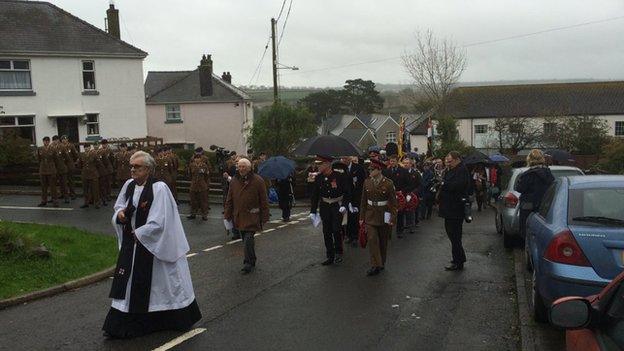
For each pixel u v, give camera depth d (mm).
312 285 8703
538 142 52156
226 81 54031
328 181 10125
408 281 8906
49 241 11125
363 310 7367
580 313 3240
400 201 12914
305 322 6895
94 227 14367
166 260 6359
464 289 8391
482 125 57531
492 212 20625
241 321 6961
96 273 9438
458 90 61125
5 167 22953
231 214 9859
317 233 14086
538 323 6551
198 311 6781
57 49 29984
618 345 2861
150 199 6332
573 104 56938
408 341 6223
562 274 5703
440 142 47406
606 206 6062
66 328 6805
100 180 18250
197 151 16562
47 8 32156
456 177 9523
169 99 44719
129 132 32656
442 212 9656
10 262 9195
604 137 45781
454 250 9648
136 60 32781
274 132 33562
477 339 6270
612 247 5613
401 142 26875
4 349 6133
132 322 6391
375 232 9328
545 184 9055
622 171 25234
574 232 5805
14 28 29938
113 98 32031
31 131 29531
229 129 44844
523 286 8047
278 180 16641
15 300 7863
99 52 31250
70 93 30531
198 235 13859
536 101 58094
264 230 14859
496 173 22922
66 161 18328
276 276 9336
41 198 19828
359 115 87562
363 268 9891
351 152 12156
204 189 16359
